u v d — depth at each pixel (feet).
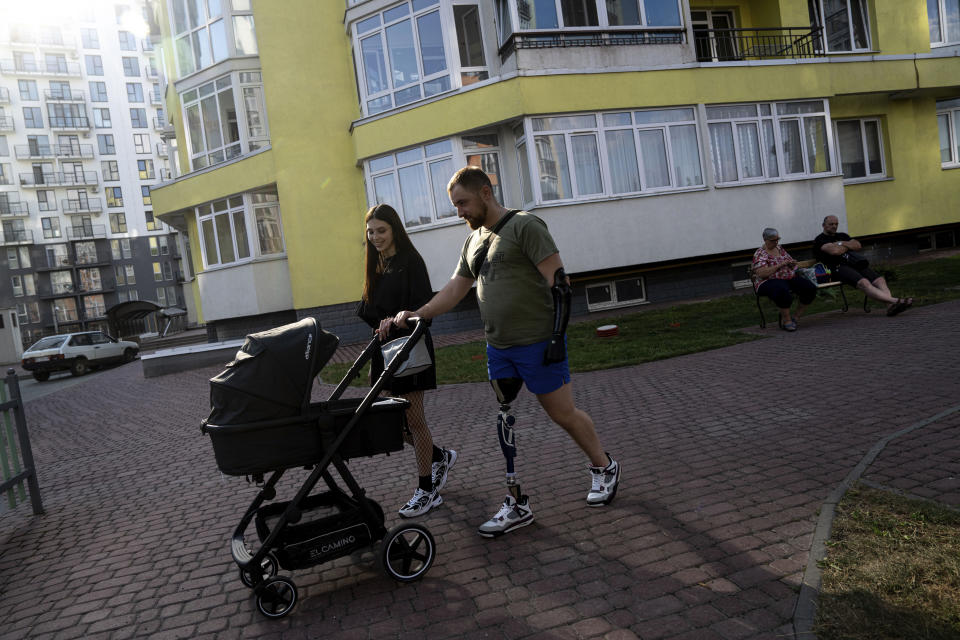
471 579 9.87
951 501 10.36
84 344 82.74
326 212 54.65
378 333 11.56
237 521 13.97
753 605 8.23
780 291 29.73
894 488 11.19
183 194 62.44
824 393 18.62
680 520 11.11
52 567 12.53
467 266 11.66
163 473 19.24
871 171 59.47
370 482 15.58
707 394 20.47
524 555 10.48
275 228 60.08
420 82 50.21
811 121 52.24
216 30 60.54
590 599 8.86
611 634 7.95
